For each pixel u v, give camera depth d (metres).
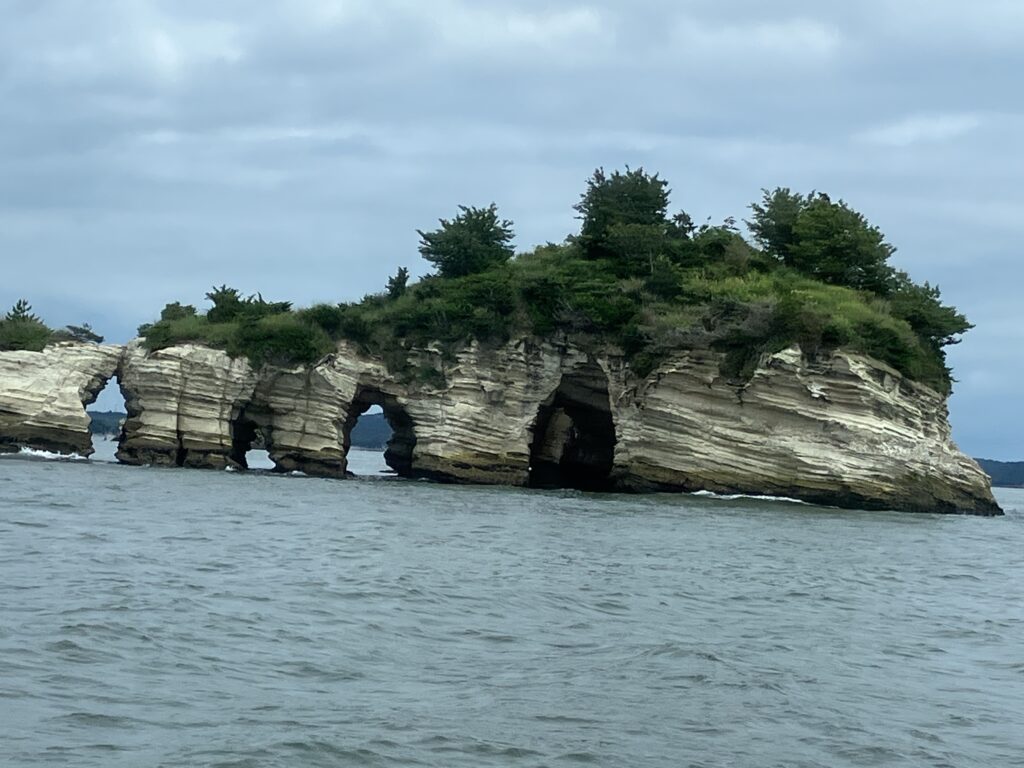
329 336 87.88
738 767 18.98
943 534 60.28
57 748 18.17
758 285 86.56
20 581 30.44
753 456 78.06
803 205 104.00
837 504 75.75
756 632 29.53
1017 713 23.16
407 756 18.62
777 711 22.17
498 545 44.09
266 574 33.84
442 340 87.69
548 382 87.69
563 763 18.72
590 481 96.94
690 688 23.33
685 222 105.44
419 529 48.44
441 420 86.56
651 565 40.50
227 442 85.12
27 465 74.69
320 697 21.62
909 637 30.36
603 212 100.31
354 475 89.06
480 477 86.44
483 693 22.34
